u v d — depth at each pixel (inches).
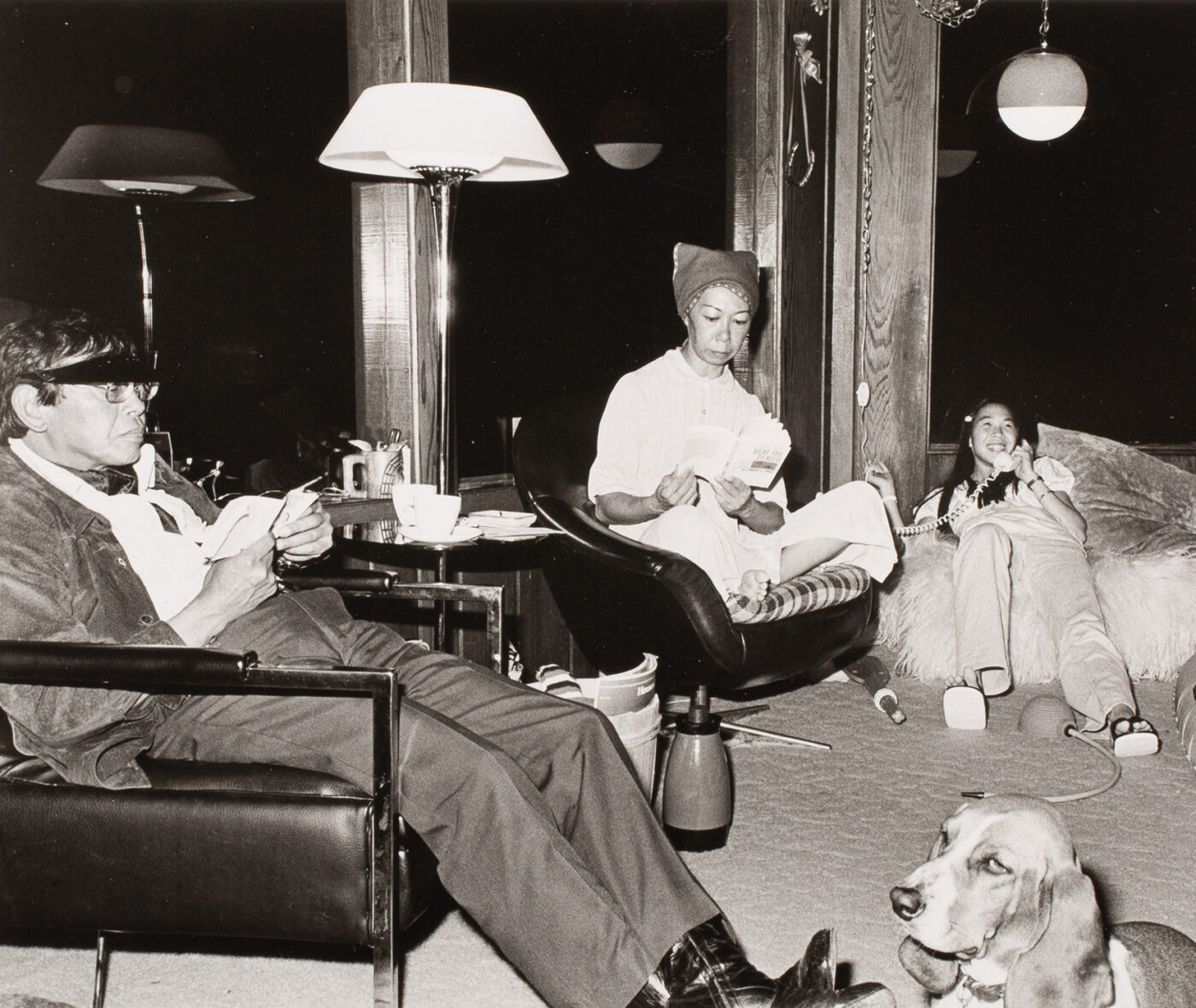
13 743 70.1
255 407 118.1
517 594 142.3
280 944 85.1
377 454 120.0
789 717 139.0
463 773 67.2
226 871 65.6
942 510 159.9
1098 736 130.3
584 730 74.2
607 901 65.2
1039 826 57.0
